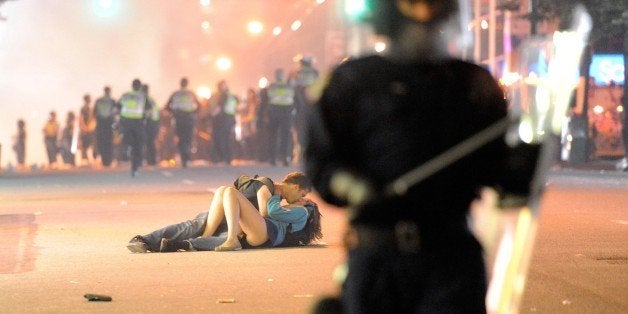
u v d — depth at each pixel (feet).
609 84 214.90
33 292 52.21
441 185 23.39
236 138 244.63
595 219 86.22
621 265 59.88
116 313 46.37
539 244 69.26
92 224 86.89
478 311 23.36
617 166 178.19
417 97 23.34
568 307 47.16
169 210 99.81
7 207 106.63
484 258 23.91
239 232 66.74
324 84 23.79
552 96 23.09
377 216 23.40
